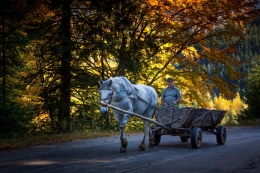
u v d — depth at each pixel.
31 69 16.50
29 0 14.23
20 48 13.71
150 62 19.23
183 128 9.61
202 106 18.52
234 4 15.60
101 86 8.31
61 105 16.77
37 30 15.16
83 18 16.56
